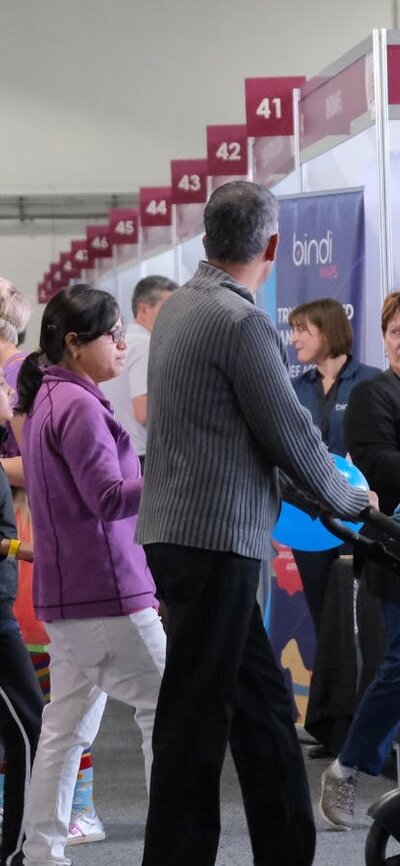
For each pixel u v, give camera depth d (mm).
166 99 24750
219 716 4301
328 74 8664
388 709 6035
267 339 4250
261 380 4195
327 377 7969
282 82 9477
